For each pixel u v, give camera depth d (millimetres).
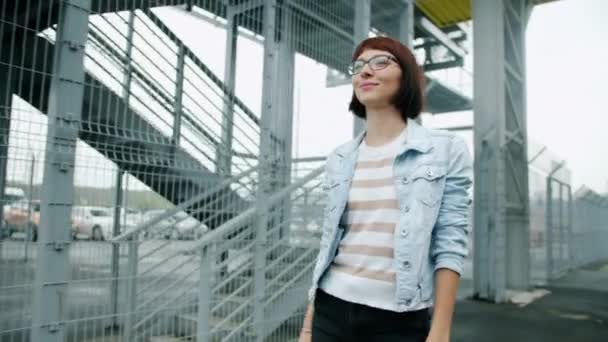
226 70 4945
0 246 2660
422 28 10375
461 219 1201
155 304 3537
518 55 9281
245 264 3934
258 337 3891
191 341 3488
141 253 3689
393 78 1327
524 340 5184
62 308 2646
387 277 1190
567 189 12430
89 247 3078
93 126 3441
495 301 7648
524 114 9164
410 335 1166
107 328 3246
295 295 4406
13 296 2719
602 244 15812
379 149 1328
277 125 4484
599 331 5648
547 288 9156
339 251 1309
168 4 4602
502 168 8000
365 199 1288
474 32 8484
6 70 3152
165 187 3617
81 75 2809
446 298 1146
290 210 4430
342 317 1231
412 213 1186
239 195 4191
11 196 2607
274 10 4379
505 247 8422
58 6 2887
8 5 3135
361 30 5238
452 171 1232
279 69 4555
